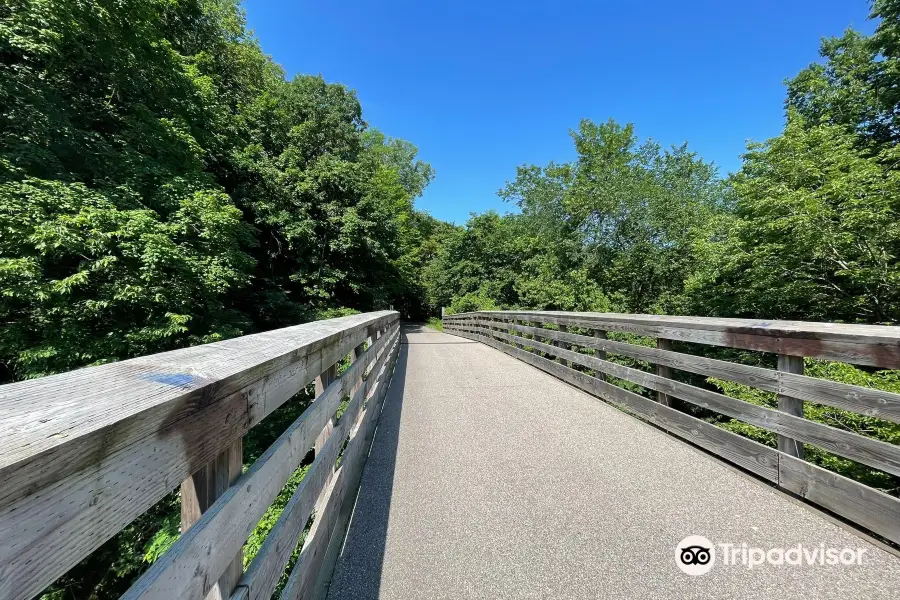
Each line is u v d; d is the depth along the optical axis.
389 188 27.23
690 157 18.39
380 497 2.49
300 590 1.51
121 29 7.11
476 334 13.87
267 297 13.98
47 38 5.87
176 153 8.14
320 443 2.23
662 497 2.39
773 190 7.16
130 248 6.04
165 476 0.81
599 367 4.64
